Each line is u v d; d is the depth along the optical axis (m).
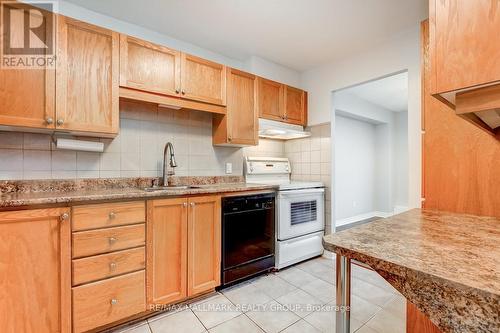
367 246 0.72
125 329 1.59
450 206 1.30
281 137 3.30
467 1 0.69
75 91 1.64
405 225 0.97
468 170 1.25
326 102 3.05
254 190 2.32
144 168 2.25
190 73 2.18
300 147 3.31
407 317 1.24
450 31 0.72
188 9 2.05
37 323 1.32
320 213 2.93
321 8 2.03
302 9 2.05
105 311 1.52
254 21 2.22
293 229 2.62
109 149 2.07
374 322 1.68
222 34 2.43
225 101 2.42
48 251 1.36
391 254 0.66
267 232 2.42
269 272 2.49
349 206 5.18
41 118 1.53
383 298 1.99
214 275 2.03
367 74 2.70
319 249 2.89
